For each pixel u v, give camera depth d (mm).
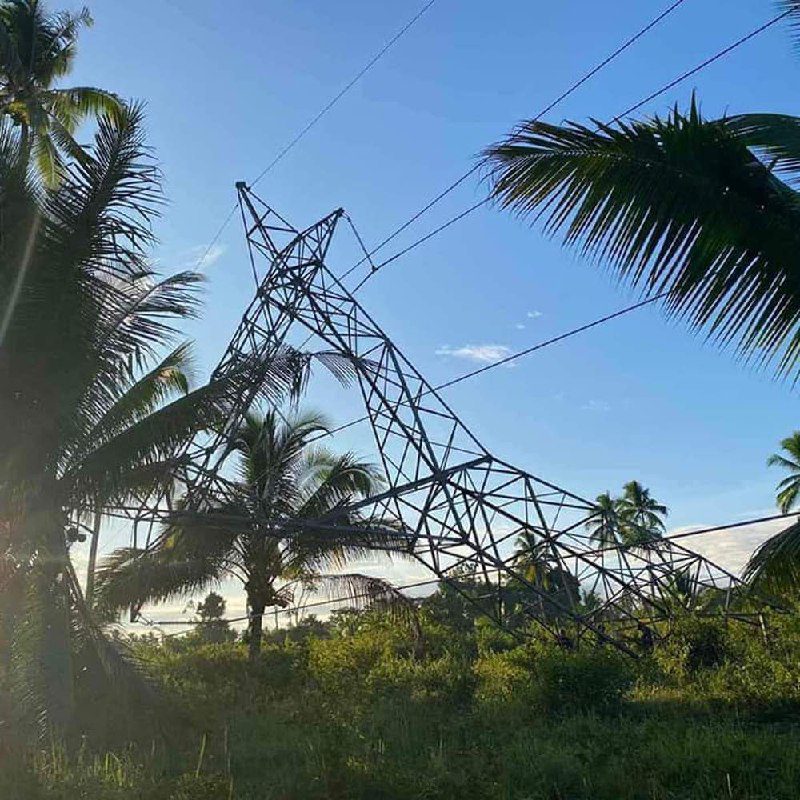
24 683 13930
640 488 69562
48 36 26625
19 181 15320
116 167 14375
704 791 9070
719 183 8570
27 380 14523
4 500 14945
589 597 25719
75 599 15594
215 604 40531
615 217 8883
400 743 12641
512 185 9172
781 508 54219
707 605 23109
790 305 8461
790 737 11359
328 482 26625
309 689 21797
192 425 14891
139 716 14969
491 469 21625
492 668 20609
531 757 10828
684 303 8758
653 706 15977
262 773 11141
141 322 15586
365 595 25875
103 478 15016
